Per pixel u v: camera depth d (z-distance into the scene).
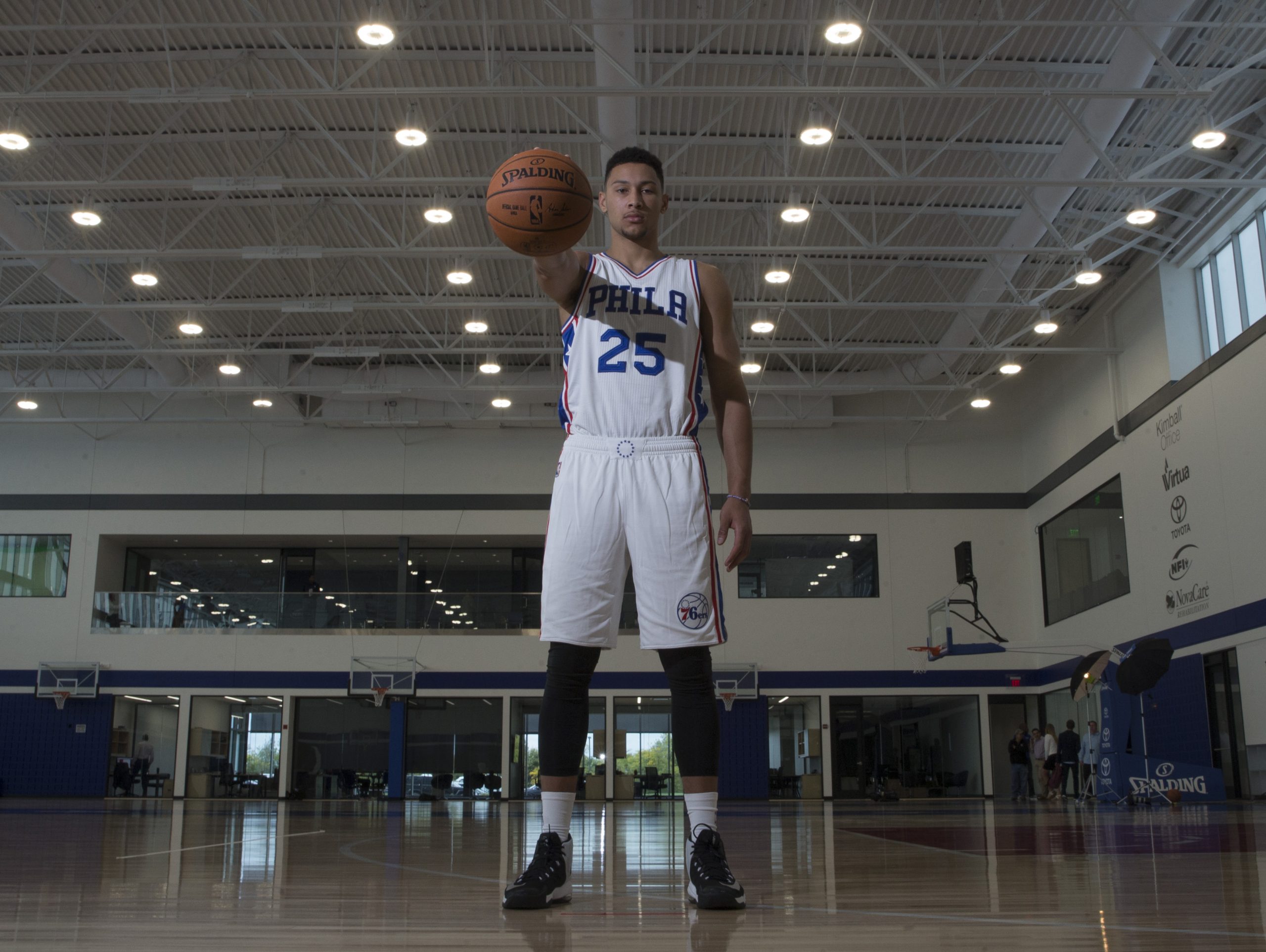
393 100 13.77
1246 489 15.91
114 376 23.45
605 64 12.03
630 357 3.03
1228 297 17.30
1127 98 11.76
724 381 3.17
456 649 23.73
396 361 23.70
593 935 2.09
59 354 20.05
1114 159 15.46
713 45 12.83
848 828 9.44
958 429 24.72
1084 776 19.44
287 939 2.03
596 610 2.89
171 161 15.20
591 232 16.73
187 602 23.95
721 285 3.18
